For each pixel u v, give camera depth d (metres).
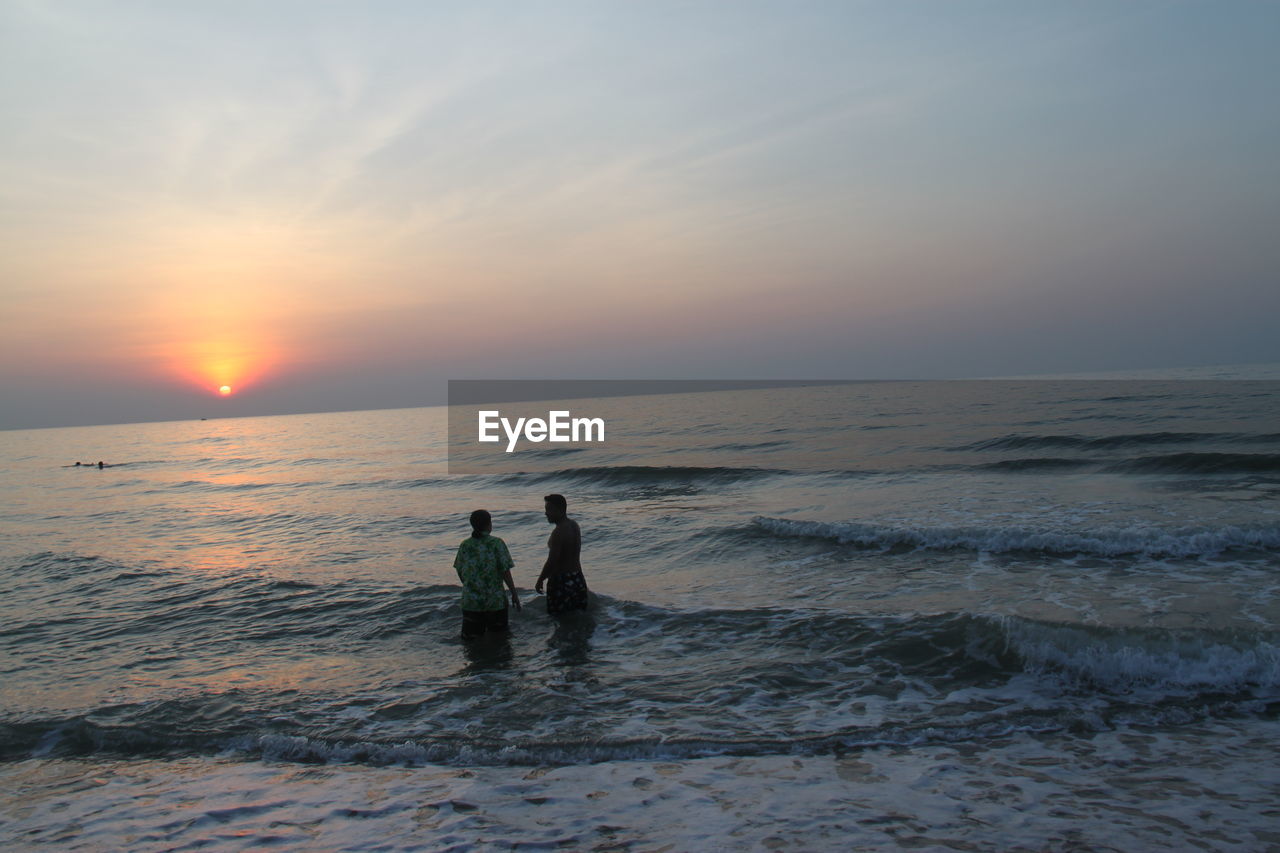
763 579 9.61
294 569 11.53
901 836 3.67
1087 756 4.54
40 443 103.38
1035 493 15.00
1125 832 3.63
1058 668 5.82
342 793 4.50
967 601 8.00
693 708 5.55
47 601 10.27
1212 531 9.97
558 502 8.09
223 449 63.19
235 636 8.14
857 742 4.87
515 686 6.18
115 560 13.09
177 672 7.00
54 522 20.62
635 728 5.21
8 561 13.70
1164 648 5.75
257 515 19.22
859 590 8.73
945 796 4.10
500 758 4.86
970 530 10.62
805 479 19.70
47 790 4.77
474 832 3.90
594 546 12.50
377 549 13.08
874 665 6.20
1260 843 3.48
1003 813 3.88
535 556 11.55
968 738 4.88
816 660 6.40
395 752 5.02
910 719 5.17
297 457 46.50
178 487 30.19
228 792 4.59
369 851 3.75
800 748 4.81
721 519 13.86
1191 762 4.38
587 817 4.02
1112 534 10.05
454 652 7.19
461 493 21.66
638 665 6.55
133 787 4.75
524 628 7.73
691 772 4.56
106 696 6.41
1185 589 8.04
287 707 5.95
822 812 3.96
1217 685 5.41
